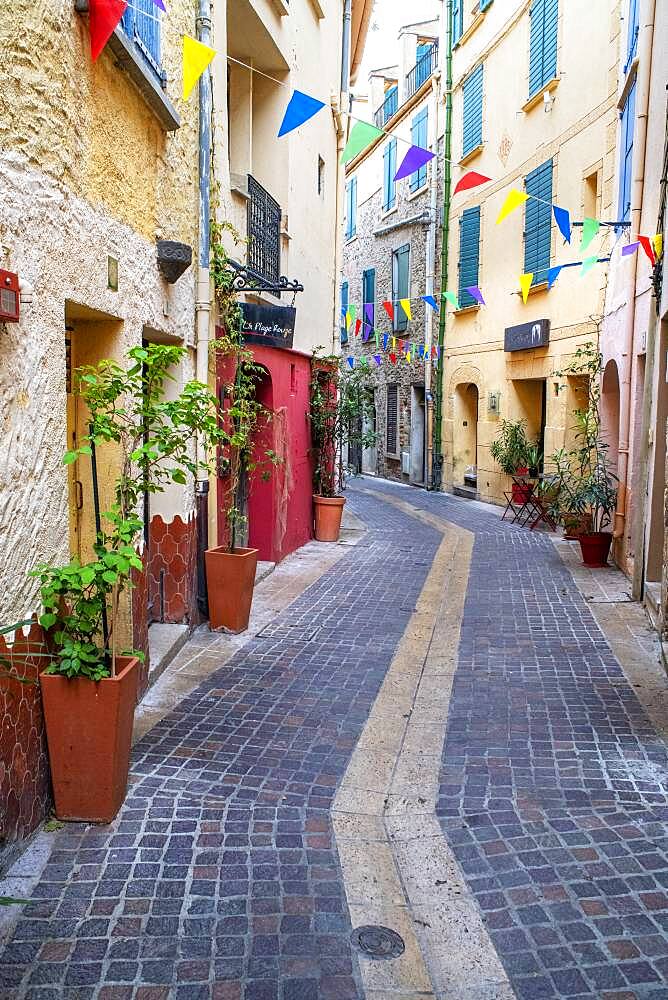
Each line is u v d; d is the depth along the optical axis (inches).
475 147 652.7
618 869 125.8
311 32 429.1
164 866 124.1
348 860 129.1
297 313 412.8
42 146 124.9
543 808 145.9
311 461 460.1
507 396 615.8
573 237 493.7
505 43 595.8
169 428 152.1
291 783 155.2
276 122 378.0
